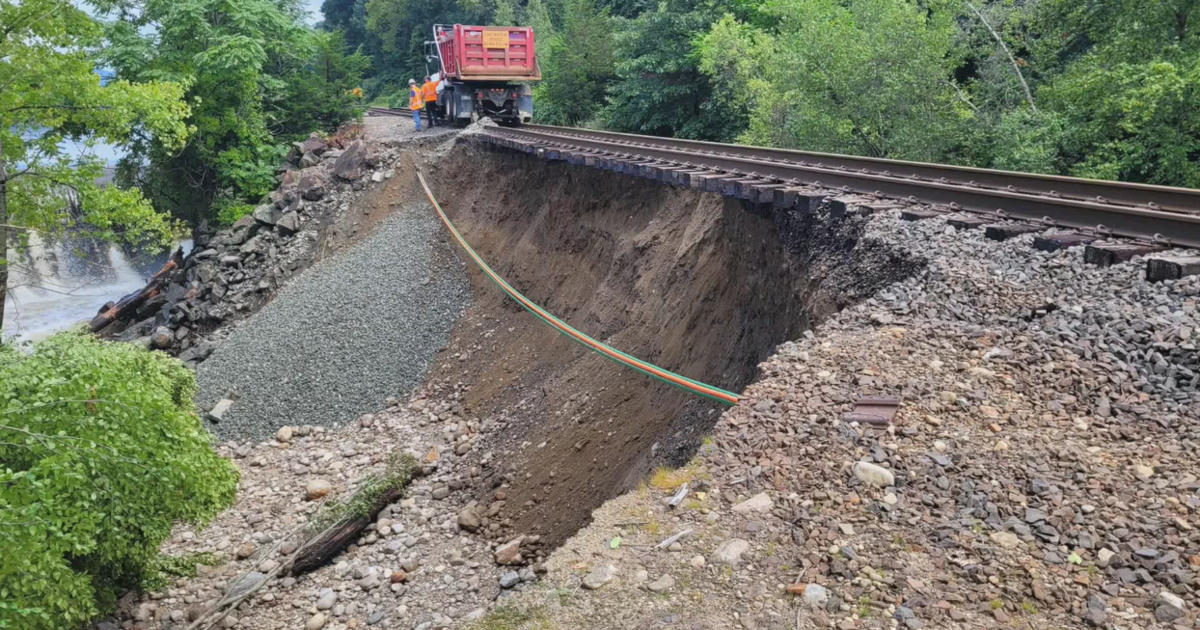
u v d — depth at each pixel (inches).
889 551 168.6
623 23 1296.8
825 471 193.8
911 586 158.1
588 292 564.4
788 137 748.6
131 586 342.3
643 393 428.1
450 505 442.6
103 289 1294.3
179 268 945.5
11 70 565.6
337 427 569.9
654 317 466.3
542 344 563.5
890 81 646.5
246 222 875.4
